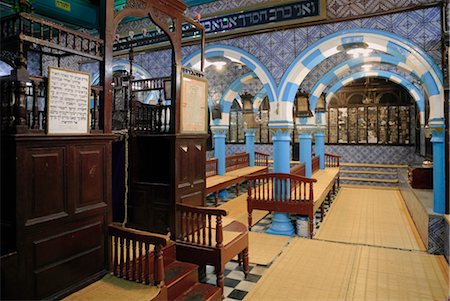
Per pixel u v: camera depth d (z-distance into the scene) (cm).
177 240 461
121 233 341
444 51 532
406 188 930
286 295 437
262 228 724
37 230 285
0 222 281
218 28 718
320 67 983
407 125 1319
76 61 800
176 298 389
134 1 399
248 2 688
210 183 879
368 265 527
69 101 307
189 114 491
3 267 260
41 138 283
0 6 390
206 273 506
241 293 444
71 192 313
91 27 473
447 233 543
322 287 457
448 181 564
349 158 1398
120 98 574
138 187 509
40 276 287
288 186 689
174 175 462
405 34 568
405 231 705
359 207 927
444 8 535
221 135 1034
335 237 666
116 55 847
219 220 433
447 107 543
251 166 1272
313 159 1066
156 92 1043
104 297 301
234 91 1034
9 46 309
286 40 663
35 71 706
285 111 672
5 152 277
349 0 604
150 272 371
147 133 519
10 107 279
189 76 491
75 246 317
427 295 431
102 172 345
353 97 1398
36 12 410
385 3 579
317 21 627
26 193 277
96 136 333
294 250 595
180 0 466
